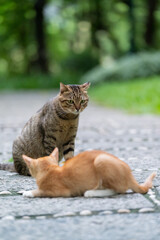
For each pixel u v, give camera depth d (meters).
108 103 22.55
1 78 46.19
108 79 32.62
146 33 42.28
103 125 14.03
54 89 39.66
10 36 49.66
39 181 5.32
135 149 9.25
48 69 47.44
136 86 24.81
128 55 38.56
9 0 44.47
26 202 5.06
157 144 9.91
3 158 8.71
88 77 35.31
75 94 7.10
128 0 38.62
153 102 18.69
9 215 4.55
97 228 4.04
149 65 31.91
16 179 6.60
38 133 7.07
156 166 7.24
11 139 11.38
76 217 4.41
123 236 3.82
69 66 44.25
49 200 5.11
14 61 55.41
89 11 47.59
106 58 50.44
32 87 41.03
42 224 4.20
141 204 4.84
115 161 5.14
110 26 48.69
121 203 4.88
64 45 58.06
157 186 5.77
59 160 7.43
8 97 30.80
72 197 5.20
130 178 5.23
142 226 4.08
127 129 12.85
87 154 5.29
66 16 49.91
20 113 18.84
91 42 49.25
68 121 7.02
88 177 5.13
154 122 14.40
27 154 7.10
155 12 42.22
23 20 46.97
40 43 46.69
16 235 3.88
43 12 46.03
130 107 19.44
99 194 5.11
